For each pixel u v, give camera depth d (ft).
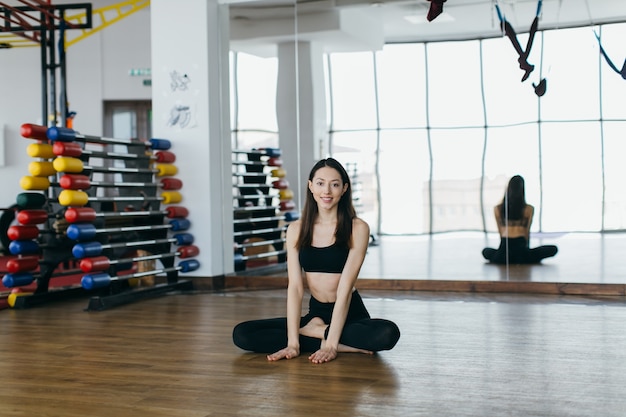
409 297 19.76
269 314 17.40
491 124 20.81
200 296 20.68
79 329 15.88
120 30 38.22
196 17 22.09
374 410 9.32
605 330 14.61
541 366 11.64
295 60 22.61
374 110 21.88
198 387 10.66
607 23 19.75
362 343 12.28
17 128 37.50
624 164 19.71
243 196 23.08
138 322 16.61
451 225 21.18
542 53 20.33
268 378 11.10
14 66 37.50
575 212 20.06
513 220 20.61
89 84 38.42
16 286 19.16
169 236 22.13
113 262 19.12
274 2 22.65
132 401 9.98
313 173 12.50
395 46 21.65
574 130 20.06
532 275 20.47
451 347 13.16
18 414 9.47
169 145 22.17
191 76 22.17
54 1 37.09
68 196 18.31
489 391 10.19
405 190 21.62
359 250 12.46
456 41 21.08
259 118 22.93
